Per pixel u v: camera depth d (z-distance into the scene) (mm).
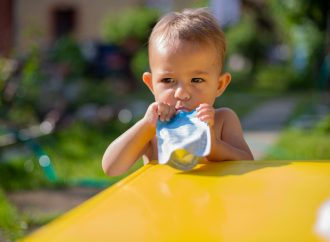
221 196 1476
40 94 10281
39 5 21328
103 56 17453
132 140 2268
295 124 11516
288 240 1165
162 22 2381
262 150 8586
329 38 11969
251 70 26312
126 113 11656
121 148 2271
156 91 2289
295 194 1484
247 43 26312
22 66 10086
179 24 2301
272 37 26781
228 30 26359
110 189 1578
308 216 1305
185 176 1729
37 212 5324
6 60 10234
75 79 12008
